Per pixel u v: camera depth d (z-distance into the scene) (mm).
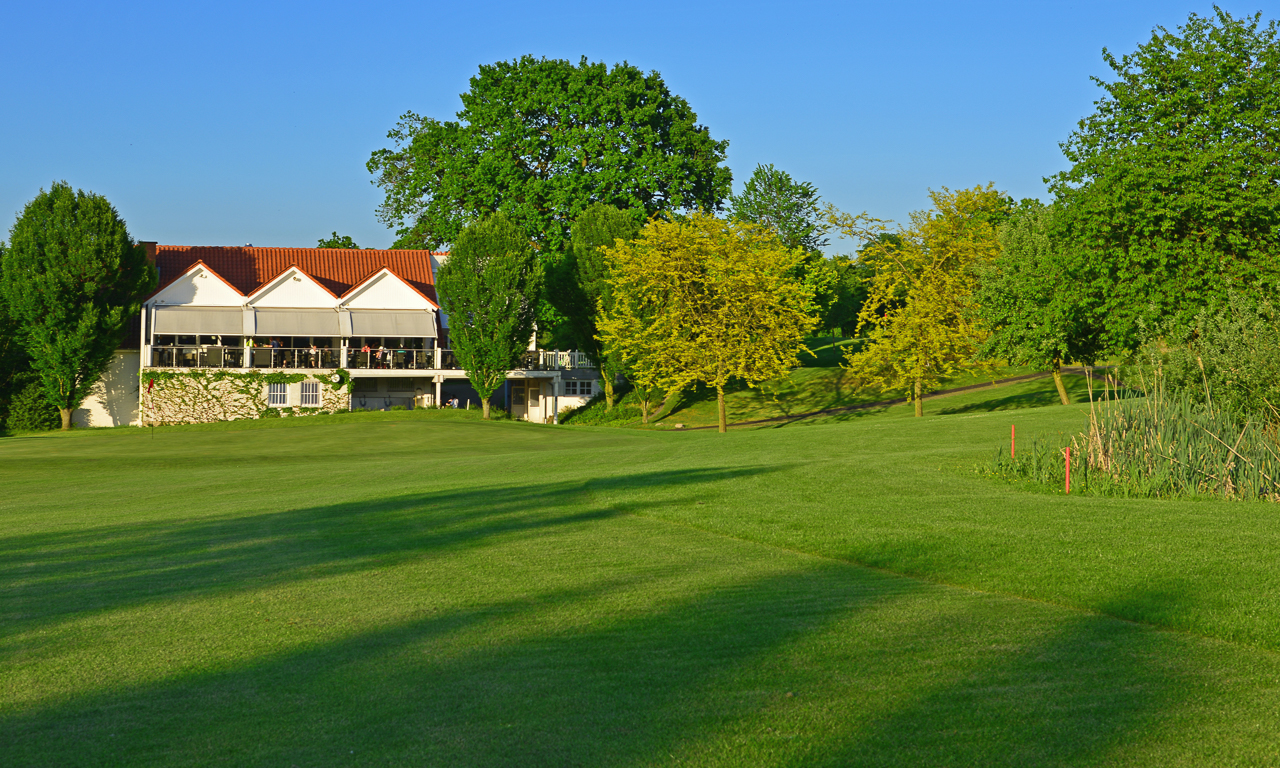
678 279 44125
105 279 48000
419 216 65812
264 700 5934
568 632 7484
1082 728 5195
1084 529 11070
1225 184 27688
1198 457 15141
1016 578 8961
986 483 16375
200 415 50125
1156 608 7586
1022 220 44031
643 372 46375
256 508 16766
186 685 6309
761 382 51969
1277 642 6629
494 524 13945
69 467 27672
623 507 15273
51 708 5883
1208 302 26875
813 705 5613
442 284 49906
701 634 7289
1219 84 28969
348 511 15867
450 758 4930
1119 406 17203
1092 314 32719
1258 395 17750
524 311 50844
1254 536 10359
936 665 6352
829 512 13383
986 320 43188
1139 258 28641
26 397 49094
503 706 5703
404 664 6672
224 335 51656
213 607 8719
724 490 16172
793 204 103688
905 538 11078
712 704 5668
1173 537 10359
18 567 11305
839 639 7051
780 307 44594
